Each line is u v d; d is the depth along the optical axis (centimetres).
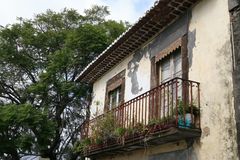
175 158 833
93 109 1425
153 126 824
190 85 818
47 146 1611
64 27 1962
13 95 1867
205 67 807
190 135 773
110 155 1148
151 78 1034
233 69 720
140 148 973
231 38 747
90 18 2020
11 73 1856
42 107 1695
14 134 1566
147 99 980
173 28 971
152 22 1001
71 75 1755
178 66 927
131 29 1048
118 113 1045
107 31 1902
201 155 751
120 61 1274
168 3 901
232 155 670
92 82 1522
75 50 1720
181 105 794
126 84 1189
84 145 1152
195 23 880
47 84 1658
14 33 1855
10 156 1672
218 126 723
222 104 728
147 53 1094
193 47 865
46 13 1962
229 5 775
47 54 1878
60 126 1747
